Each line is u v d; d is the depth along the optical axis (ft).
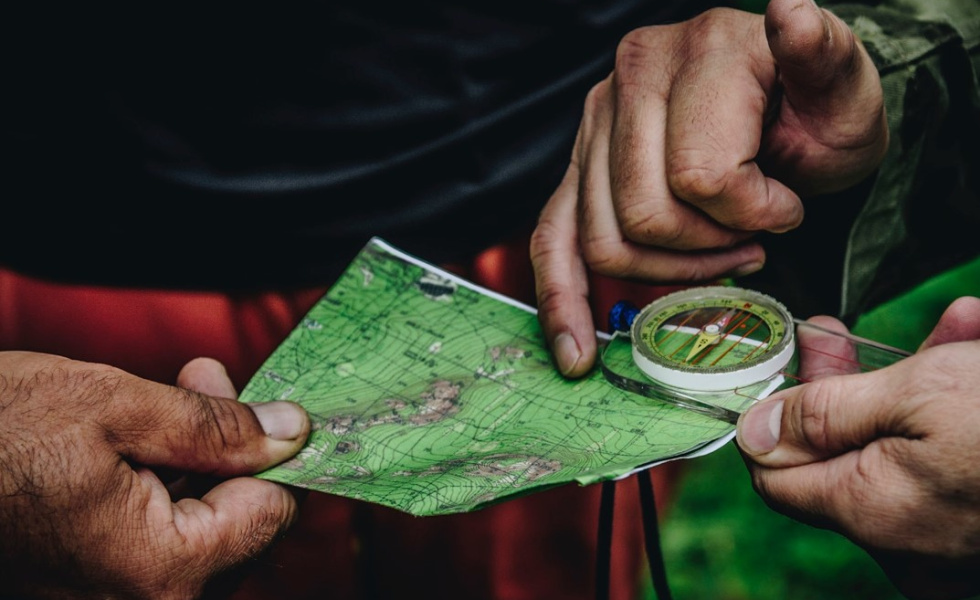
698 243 1.82
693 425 1.69
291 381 1.87
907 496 1.55
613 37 2.01
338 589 2.28
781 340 1.75
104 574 1.66
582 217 1.88
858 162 1.85
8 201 1.96
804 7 1.68
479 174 2.00
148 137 1.92
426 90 1.94
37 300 2.02
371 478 1.70
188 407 1.69
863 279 2.06
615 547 2.36
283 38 1.88
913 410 1.53
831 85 1.74
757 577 2.95
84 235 1.98
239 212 1.97
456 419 1.78
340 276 2.03
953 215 2.08
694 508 3.16
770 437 1.63
